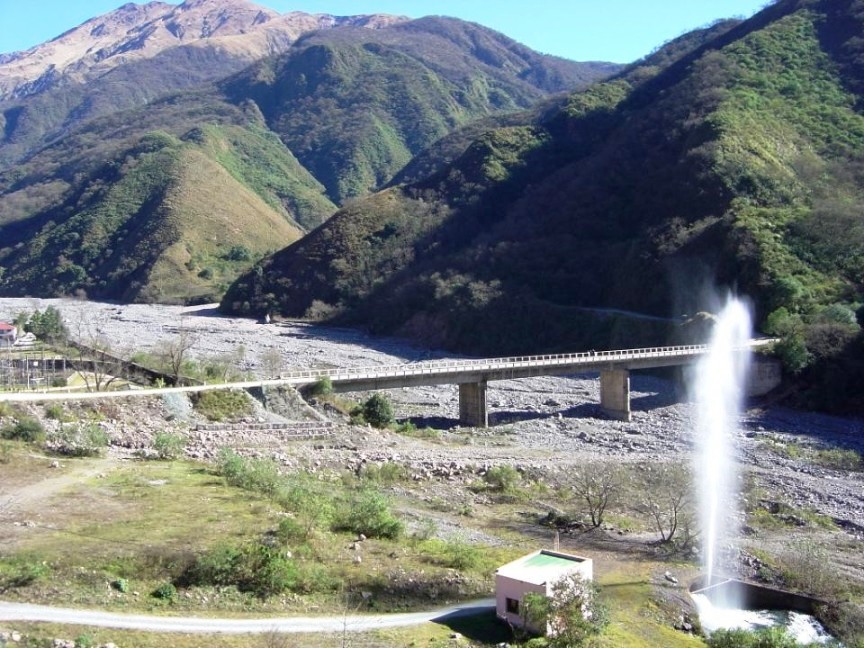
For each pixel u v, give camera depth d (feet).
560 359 268.00
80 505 119.44
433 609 98.27
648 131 524.11
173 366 239.30
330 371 245.24
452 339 440.86
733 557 129.39
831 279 333.21
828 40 549.13
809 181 411.95
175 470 146.72
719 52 554.05
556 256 466.70
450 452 198.59
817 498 169.07
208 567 96.99
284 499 130.00
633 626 100.37
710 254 376.07
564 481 174.81
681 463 182.70
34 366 253.03
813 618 112.98
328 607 94.79
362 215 629.92
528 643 88.12
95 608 86.12
